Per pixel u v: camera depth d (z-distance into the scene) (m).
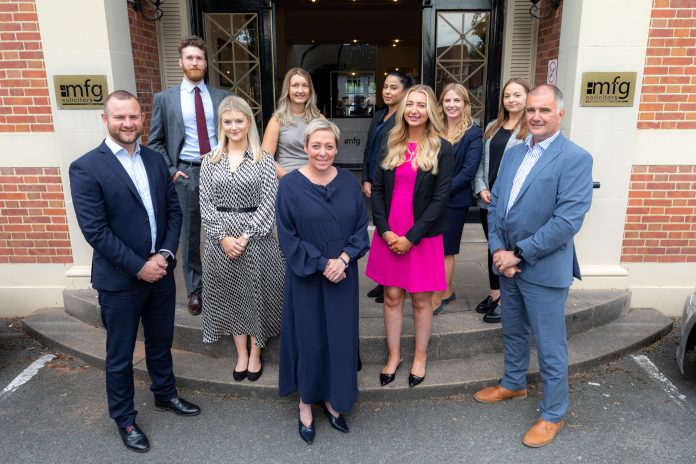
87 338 4.10
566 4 4.30
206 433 3.08
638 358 3.90
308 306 2.84
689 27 4.14
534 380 3.54
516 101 3.59
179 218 3.06
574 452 2.88
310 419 3.03
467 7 5.71
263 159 3.22
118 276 2.75
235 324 3.35
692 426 3.10
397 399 3.38
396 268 3.18
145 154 2.89
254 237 3.17
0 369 3.83
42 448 2.96
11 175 4.45
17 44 4.21
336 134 2.74
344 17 11.84
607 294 4.40
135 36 4.86
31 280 4.65
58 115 4.25
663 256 4.55
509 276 2.94
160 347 3.11
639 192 4.43
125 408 2.94
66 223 4.54
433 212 3.02
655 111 4.29
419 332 3.32
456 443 2.97
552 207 2.77
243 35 5.83
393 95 3.86
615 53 4.12
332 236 2.79
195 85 3.73
